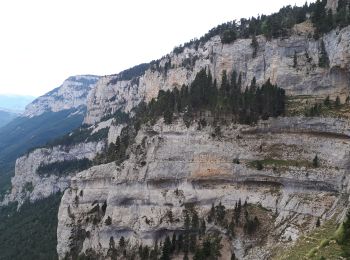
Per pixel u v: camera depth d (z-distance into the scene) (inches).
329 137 4975.4
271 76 5831.7
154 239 5329.7
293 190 4891.7
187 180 5398.6
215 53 6402.6
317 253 3083.2
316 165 4832.7
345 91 5329.7
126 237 5551.2
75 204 6220.5
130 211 5580.7
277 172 4980.3
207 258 4785.9
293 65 5713.6
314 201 4658.0
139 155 5738.2
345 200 4409.5
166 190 5472.4
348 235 3075.8
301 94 5575.8
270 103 5319.9
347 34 5285.4
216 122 5516.7
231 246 4847.4
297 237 4335.6
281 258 3873.0
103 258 5506.9
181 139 5551.2
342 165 4694.9
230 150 5315.0
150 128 5836.6
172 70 7790.4
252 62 6038.4
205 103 5728.3
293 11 7293.3
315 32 5782.5
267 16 7440.9
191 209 5285.4
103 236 5654.5
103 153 7322.8
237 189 5191.9
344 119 4913.9
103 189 6127.0
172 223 5236.2
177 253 5012.3
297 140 5113.2
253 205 5014.8
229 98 5605.3
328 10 6097.4
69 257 5944.9
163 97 6161.4
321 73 5502.0
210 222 5078.7
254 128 5319.9
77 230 6082.7
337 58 5315.0
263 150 5226.4
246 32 6574.8
